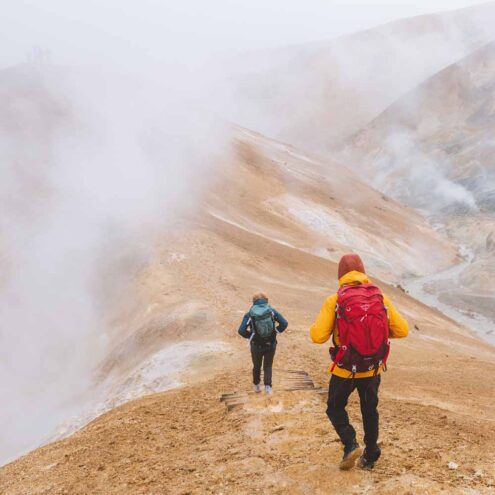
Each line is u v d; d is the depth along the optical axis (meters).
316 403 8.34
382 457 5.67
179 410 9.59
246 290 30.03
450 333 37.16
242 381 11.42
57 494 6.49
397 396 12.34
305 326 22.08
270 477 5.57
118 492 6.05
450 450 5.84
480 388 14.91
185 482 5.87
